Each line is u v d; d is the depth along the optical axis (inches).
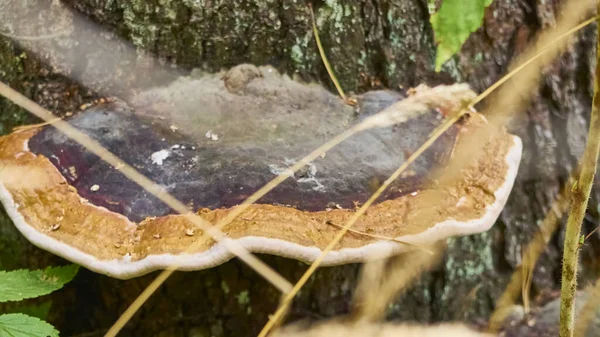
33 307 31.1
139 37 30.4
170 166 29.1
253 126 29.7
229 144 29.4
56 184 28.7
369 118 30.0
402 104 30.3
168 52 30.5
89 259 28.0
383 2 30.6
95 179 28.9
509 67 31.2
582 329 31.0
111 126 29.7
